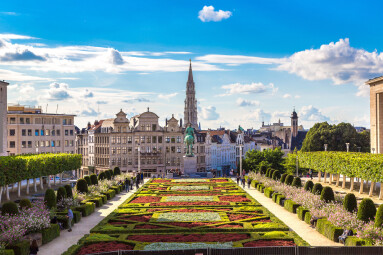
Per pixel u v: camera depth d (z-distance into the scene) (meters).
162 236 39.88
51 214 44.78
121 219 48.00
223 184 85.56
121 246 36.44
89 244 37.66
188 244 35.59
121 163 152.88
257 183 81.38
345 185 90.50
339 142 139.00
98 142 160.00
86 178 70.94
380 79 95.44
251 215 50.16
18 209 42.66
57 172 90.06
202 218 48.12
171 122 156.00
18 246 34.09
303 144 145.12
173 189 77.69
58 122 157.50
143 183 94.88
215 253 30.22
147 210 54.31
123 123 152.88
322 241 39.25
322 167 89.75
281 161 135.62
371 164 68.31
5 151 106.44
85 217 52.69
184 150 157.12
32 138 149.25
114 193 72.75
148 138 153.62
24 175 73.19
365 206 40.38
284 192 64.06
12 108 154.12
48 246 38.94
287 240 37.62
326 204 49.22
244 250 30.28
